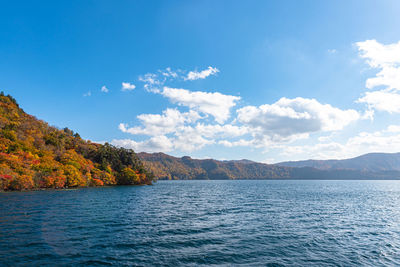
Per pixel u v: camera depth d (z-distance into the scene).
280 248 17.92
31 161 74.19
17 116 106.88
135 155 150.50
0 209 31.12
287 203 48.94
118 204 41.72
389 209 42.28
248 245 18.47
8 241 17.06
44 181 71.81
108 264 13.73
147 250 16.59
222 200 54.47
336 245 19.14
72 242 17.66
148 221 27.00
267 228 24.66
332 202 52.59
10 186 61.78
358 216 33.84
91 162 115.81
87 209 33.88
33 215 27.39
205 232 22.39
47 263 13.45
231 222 27.56
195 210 37.00
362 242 20.16
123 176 126.44
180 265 13.99
